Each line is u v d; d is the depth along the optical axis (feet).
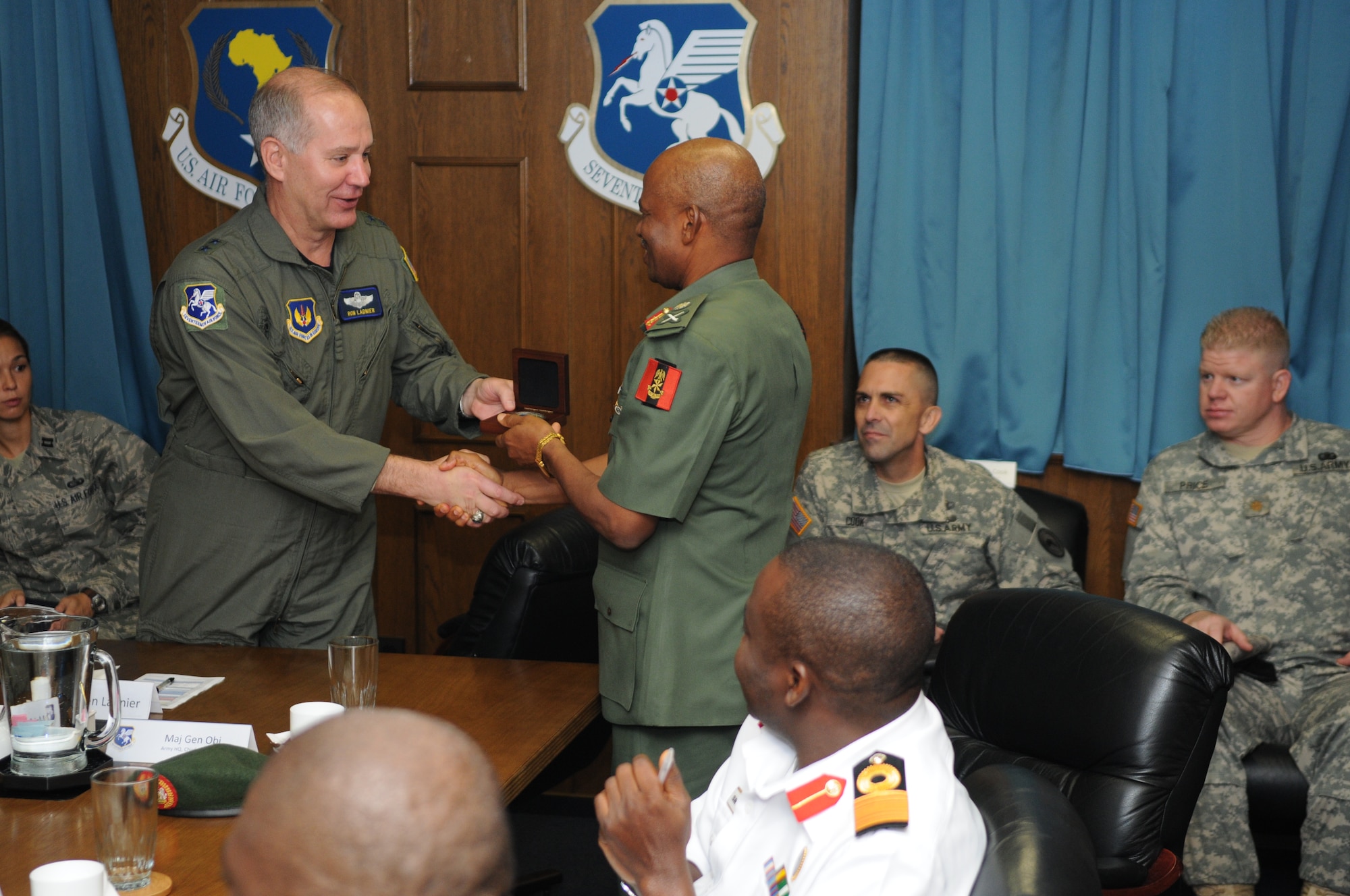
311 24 10.82
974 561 9.65
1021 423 10.31
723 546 6.39
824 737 3.70
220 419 7.09
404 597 11.34
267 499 7.37
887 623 3.58
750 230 6.55
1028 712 5.49
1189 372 10.06
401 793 1.68
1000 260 10.19
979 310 10.22
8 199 11.33
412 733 1.78
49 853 4.18
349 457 7.00
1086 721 5.24
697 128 10.41
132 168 11.07
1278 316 9.78
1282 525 9.27
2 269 11.48
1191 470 9.64
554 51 10.57
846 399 10.66
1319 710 8.50
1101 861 5.03
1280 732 8.68
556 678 6.62
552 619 8.21
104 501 11.03
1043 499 10.09
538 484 7.40
